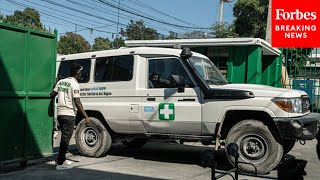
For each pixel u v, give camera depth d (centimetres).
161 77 782
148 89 790
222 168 763
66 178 659
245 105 698
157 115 773
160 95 773
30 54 721
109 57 856
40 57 743
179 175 695
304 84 1300
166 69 779
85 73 888
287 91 700
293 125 664
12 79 685
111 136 862
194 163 812
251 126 693
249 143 699
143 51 809
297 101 692
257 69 1168
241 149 701
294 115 680
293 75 1466
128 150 980
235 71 1198
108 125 843
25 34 709
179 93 753
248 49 1180
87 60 893
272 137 681
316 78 1362
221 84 774
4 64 668
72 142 1059
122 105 816
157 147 1035
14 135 692
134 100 805
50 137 769
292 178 438
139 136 818
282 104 677
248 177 678
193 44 1196
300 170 440
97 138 855
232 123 743
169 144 1090
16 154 698
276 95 684
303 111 714
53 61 771
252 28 2567
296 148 989
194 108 737
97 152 852
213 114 720
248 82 1177
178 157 885
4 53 668
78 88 736
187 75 754
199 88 738
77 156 873
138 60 811
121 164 792
